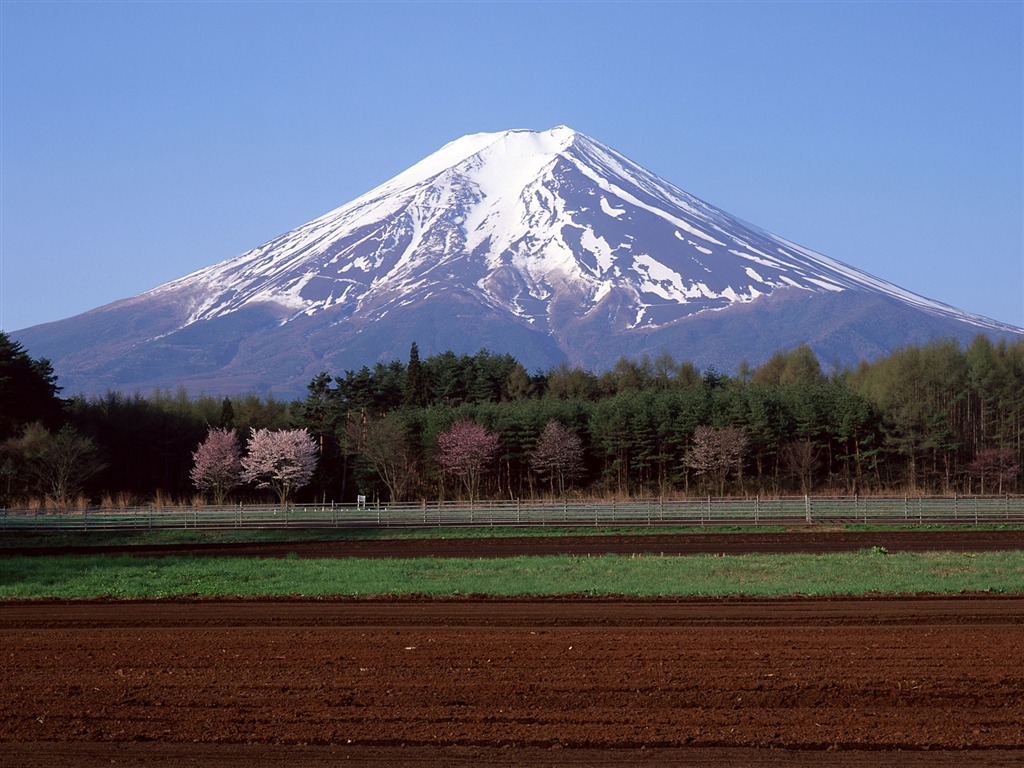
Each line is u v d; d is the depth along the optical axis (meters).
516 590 26.20
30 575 30.86
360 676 16.09
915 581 27.39
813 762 12.26
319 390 103.12
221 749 12.78
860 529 48.38
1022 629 20.22
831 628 20.52
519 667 16.64
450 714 14.00
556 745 12.85
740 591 25.75
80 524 52.78
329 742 12.99
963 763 12.23
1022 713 14.06
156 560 35.03
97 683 15.78
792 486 87.12
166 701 14.73
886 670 16.31
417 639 19.27
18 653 18.20
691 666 16.64
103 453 84.88
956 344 103.38
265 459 82.12
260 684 15.60
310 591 26.55
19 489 74.56
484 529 50.00
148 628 21.39
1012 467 89.06
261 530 51.22
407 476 84.81
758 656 17.34
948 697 14.86
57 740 13.10
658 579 28.64
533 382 126.88
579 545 41.91
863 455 89.62
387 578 29.31
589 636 19.48
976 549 38.88
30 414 81.62
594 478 91.75
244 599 25.45
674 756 12.48
